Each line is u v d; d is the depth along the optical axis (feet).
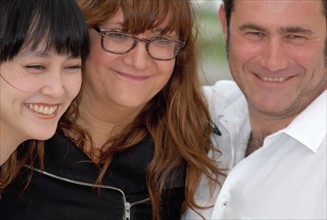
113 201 11.19
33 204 10.85
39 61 8.82
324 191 10.34
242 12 10.57
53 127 9.43
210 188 11.72
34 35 8.70
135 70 10.60
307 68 10.54
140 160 11.51
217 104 12.83
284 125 11.38
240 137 12.15
